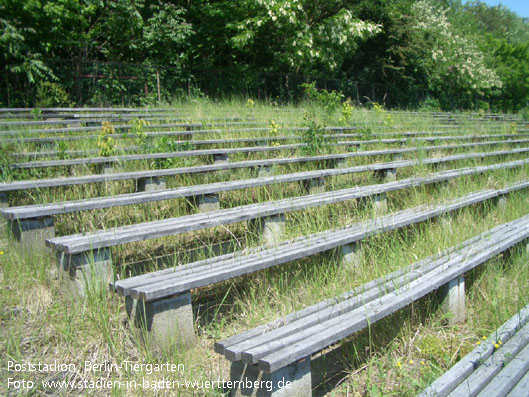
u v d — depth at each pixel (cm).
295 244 429
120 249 465
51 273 398
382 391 295
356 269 442
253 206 520
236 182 598
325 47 1878
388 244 475
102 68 1467
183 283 318
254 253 407
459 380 271
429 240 493
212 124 1031
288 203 521
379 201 607
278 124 1020
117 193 620
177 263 448
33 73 1291
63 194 566
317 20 1972
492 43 3362
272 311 381
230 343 280
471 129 1440
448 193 668
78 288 359
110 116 1087
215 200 555
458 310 396
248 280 420
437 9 2864
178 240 509
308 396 276
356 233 459
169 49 1728
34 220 412
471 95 2795
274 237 471
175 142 773
